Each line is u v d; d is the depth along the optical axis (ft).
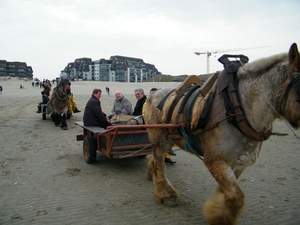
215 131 11.04
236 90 10.72
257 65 10.52
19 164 22.56
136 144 20.20
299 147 28.78
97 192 16.78
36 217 13.61
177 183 18.44
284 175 19.89
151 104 16.19
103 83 245.24
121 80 545.44
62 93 38.32
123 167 21.91
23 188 17.39
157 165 15.44
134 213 14.01
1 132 36.78
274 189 17.17
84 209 14.46
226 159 10.87
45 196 16.16
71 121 47.55
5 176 19.63
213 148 11.12
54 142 31.04
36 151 26.89
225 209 10.73
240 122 10.33
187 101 13.23
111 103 82.89
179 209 14.46
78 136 24.94
